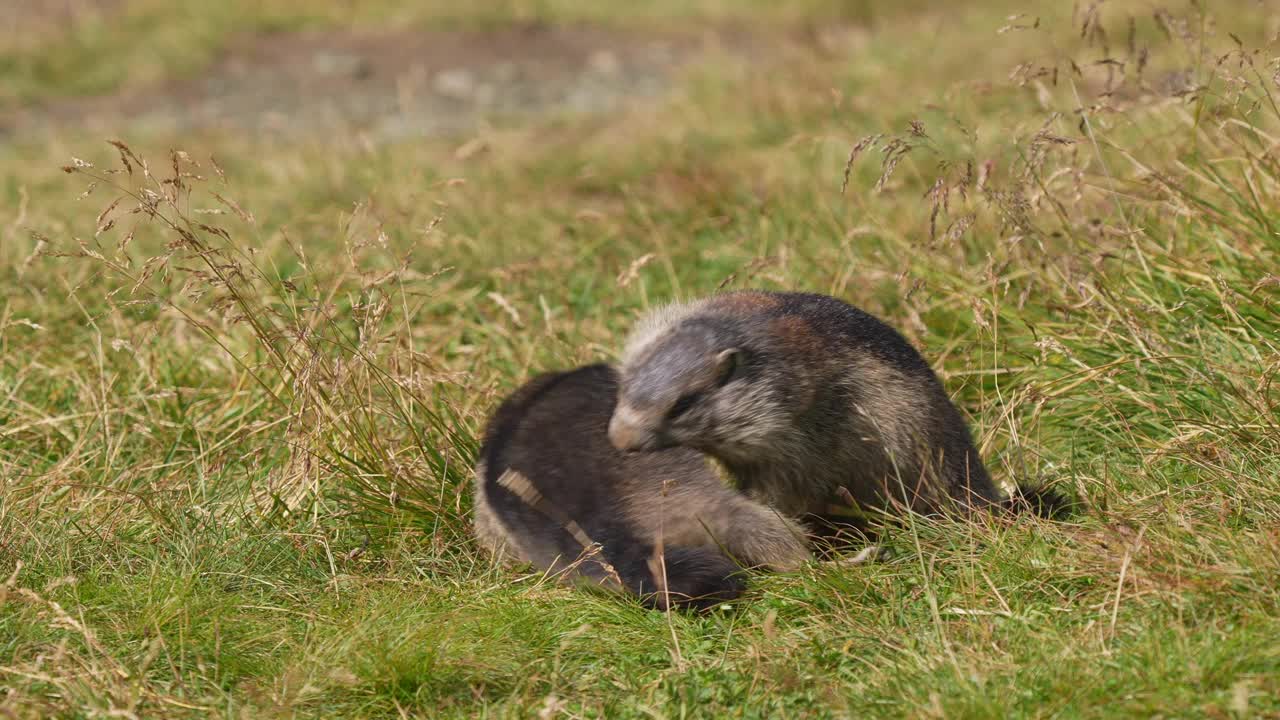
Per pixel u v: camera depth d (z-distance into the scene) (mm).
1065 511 18766
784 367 19094
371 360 21234
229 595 17859
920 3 70438
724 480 20406
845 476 19906
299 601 18047
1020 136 26281
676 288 28234
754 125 44312
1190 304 21594
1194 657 14047
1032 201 22859
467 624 16688
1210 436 18984
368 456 20594
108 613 17141
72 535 19094
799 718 14555
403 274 22922
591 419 19062
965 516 18969
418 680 15625
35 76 63156
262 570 18656
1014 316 23516
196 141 49938
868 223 29344
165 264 21453
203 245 21891
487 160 40969
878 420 19422
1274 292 21375
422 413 21969
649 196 36656
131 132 53062
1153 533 16578
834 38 61938
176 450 22391
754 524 17953
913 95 43500
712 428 18938
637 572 17109
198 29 69625
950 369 23500
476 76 64250
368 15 72750
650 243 32156
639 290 29188
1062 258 23219
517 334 26750
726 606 17016
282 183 40594
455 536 19750
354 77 64375
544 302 25766
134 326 26703
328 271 28281
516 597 17484
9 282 29406
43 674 15211
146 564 18734
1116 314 21281
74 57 65750
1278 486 17312
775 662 15516
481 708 15266
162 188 20594
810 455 19781
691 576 16859
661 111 49875
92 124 56219
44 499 19875
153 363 24359
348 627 16844
